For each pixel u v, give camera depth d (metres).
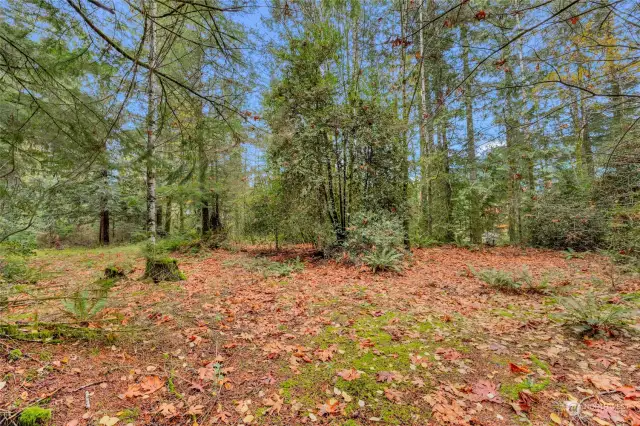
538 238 10.51
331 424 1.86
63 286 4.27
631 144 4.60
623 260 5.61
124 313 3.64
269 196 9.92
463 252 9.84
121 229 15.23
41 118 2.82
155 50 4.69
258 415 1.94
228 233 11.81
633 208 5.21
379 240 7.06
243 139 4.27
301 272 6.65
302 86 8.05
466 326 3.38
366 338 3.08
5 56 2.66
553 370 2.40
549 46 2.63
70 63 2.92
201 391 2.17
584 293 4.52
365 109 7.75
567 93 2.74
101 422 1.83
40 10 2.59
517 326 3.32
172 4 3.15
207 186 10.55
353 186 8.41
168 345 2.84
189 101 3.78
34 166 3.06
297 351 2.79
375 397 2.12
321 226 8.30
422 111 8.45
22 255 4.90
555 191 9.08
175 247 10.44
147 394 2.11
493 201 11.17
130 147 3.32
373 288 5.16
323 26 8.46
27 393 2.02
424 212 11.98
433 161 10.51
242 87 3.84
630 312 2.95
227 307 4.02
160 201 11.15
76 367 2.37
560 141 3.43
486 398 2.07
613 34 2.44
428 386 2.23
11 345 2.50
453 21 2.22
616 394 2.06
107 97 3.20
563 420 1.84
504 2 2.42
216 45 3.40
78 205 11.22
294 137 7.95
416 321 3.56
